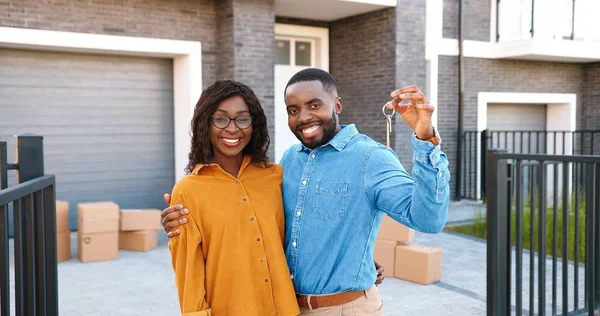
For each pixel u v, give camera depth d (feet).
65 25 21.83
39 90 23.00
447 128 33.06
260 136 6.55
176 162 26.18
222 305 6.03
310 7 27.45
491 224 11.09
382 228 17.29
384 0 27.12
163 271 17.74
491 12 34.06
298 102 6.08
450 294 15.44
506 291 11.09
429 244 22.13
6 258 6.32
